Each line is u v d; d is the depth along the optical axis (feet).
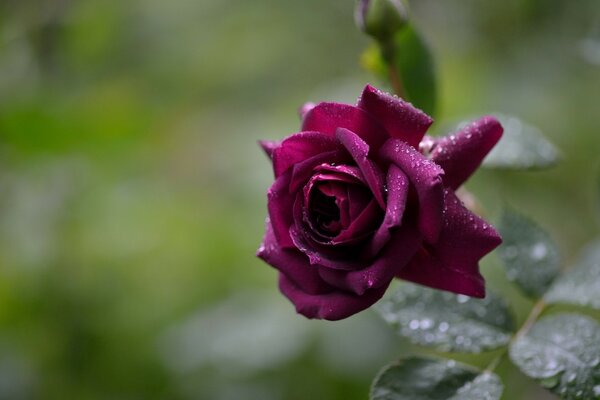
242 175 2.91
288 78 3.63
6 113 2.68
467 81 2.85
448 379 1.70
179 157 3.34
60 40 3.14
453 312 1.77
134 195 2.87
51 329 2.64
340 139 1.57
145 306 2.66
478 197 2.67
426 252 1.60
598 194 1.99
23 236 2.68
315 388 2.48
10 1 3.01
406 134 1.60
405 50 1.94
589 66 2.75
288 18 3.69
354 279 1.55
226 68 3.67
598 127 2.75
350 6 3.59
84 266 2.69
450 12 3.05
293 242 1.59
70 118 2.72
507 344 1.74
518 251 1.82
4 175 2.70
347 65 3.59
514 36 2.89
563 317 1.74
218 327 2.56
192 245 2.75
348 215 1.57
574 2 2.78
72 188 2.72
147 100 3.46
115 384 2.60
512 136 1.92
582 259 1.88
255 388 2.50
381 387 1.70
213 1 3.75
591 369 1.68
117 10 3.38
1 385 2.56
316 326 2.50
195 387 2.54
